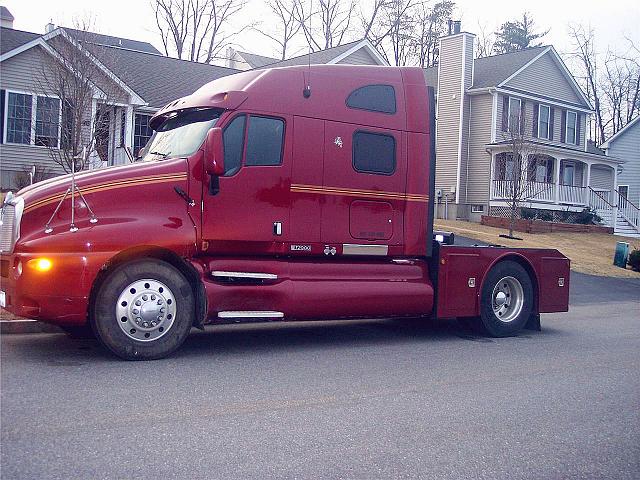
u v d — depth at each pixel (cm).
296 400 648
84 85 1684
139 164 816
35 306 739
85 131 1783
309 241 884
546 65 3700
